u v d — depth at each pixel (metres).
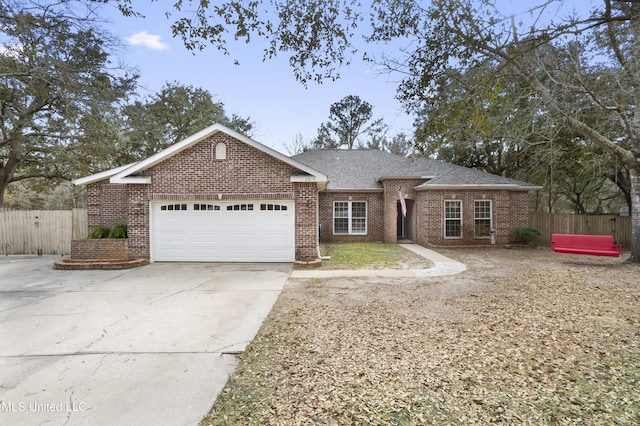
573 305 6.54
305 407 3.27
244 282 8.87
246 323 5.72
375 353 4.47
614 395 3.42
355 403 3.33
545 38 5.07
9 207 35.66
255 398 3.44
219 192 11.70
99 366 4.17
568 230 17.27
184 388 3.65
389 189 18.48
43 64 13.75
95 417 3.13
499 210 16.80
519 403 3.31
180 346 4.77
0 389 3.64
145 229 11.76
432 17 5.63
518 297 7.18
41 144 19.77
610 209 26.91
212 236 11.91
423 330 5.29
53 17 12.56
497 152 23.72
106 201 14.28
